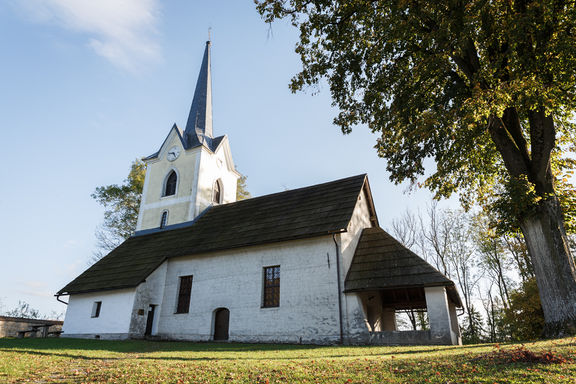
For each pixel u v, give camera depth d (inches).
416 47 617.0
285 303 739.4
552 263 526.0
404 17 541.3
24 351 523.2
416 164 625.0
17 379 349.1
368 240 813.2
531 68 531.2
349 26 637.9
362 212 908.0
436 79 630.5
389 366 341.1
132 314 846.5
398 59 633.6
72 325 936.9
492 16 526.0
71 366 416.5
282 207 943.7
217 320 828.6
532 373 266.1
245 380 317.1
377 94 657.0
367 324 697.6
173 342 778.8
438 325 606.9
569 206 641.6
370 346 598.9
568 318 495.5
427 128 563.8
